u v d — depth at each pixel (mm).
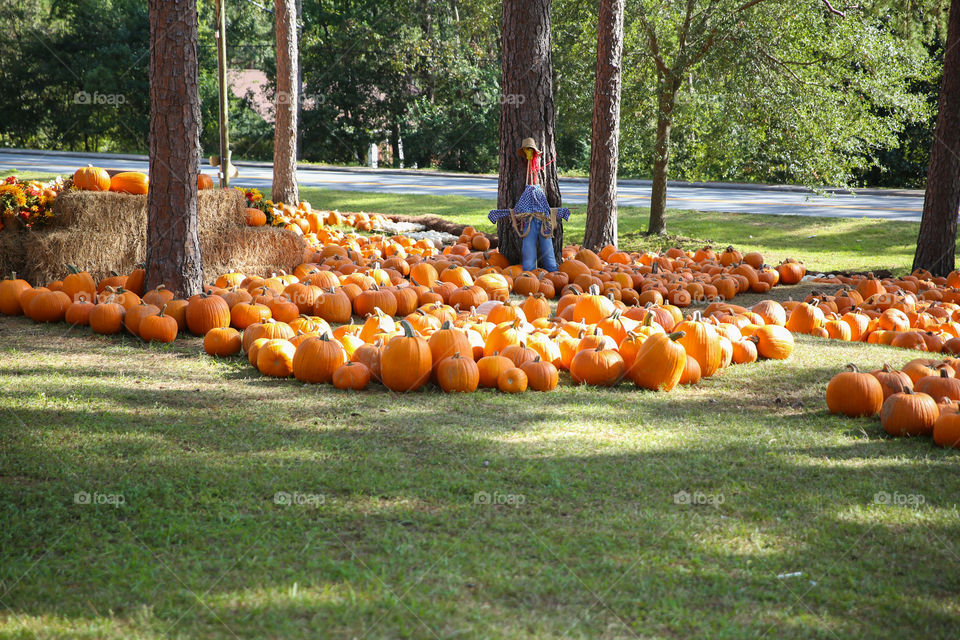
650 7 17500
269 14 46719
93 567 3416
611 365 6500
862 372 6438
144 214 9820
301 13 44688
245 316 7875
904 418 5395
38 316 8086
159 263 8328
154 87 8148
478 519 3934
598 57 14438
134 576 3342
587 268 11289
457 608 3137
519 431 5305
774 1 17078
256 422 5344
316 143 45438
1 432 4957
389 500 4133
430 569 3428
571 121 19297
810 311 8906
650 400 6191
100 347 7301
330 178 32031
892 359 7613
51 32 45875
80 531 3729
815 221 20891
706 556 3623
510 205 11781
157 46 8086
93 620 3020
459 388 6211
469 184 31562
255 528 3783
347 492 4230
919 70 17531
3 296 8383
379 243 13555
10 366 6520
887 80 17125
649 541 3744
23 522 3801
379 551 3592
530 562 3512
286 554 3539
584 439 5176
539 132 11562
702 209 23656
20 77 44375
